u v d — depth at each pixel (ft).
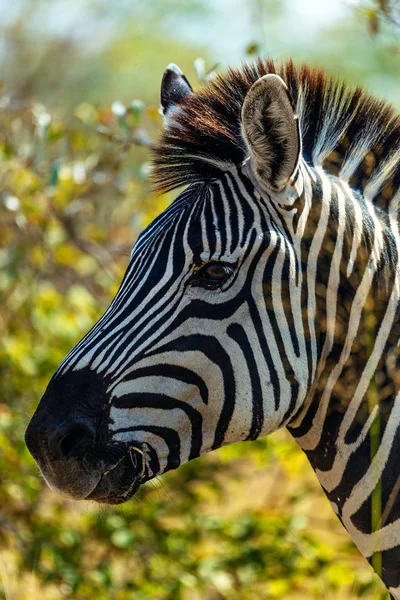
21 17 138.10
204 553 45.57
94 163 48.03
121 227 51.26
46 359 47.91
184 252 23.48
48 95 132.67
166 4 152.87
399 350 24.76
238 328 23.39
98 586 42.55
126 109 41.37
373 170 25.84
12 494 44.60
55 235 49.24
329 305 24.31
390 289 24.95
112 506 29.14
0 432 43.39
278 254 23.65
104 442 22.88
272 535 43.60
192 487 48.32
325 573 42.16
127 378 23.02
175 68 28.22
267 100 22.88
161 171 25.36
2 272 49.90
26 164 45.14
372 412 24.47
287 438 45.50
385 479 24.31
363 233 24.85
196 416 23.38
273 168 23.61
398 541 24.14
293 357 23.75
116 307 24.04
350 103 26.13
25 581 45.14
